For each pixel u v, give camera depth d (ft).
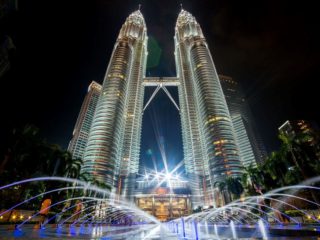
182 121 605.31
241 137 642.22
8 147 127.13
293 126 508.12
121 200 453.58
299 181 146.10
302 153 142.51
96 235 64.34
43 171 152.46
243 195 241.35
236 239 48.57
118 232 85.87
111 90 527.40
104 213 247.09
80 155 578.66
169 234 76.28
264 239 45.83
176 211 453.17
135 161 533.55
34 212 157.17
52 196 153.89
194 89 585.63
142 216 409.49
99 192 283.79
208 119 457.68
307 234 49.44
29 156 137.39
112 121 479.41
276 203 162.81
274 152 167.02
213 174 402.31
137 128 579.48
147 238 57.06
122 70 578.66
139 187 517.55
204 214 267.18
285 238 46.44
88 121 640.17
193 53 607.78
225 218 233.96
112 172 431.43
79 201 203.82
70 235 61.72
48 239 47.65
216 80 526.57
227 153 401.90
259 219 161.38
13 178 132.77
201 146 514.27
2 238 48.39
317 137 144.77
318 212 116.06
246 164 589.32
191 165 513.86
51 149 155.94
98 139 448.65
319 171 135.33
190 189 486.38
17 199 144.66
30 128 137.80
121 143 525.75
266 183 179.01
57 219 148.15
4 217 137.49
